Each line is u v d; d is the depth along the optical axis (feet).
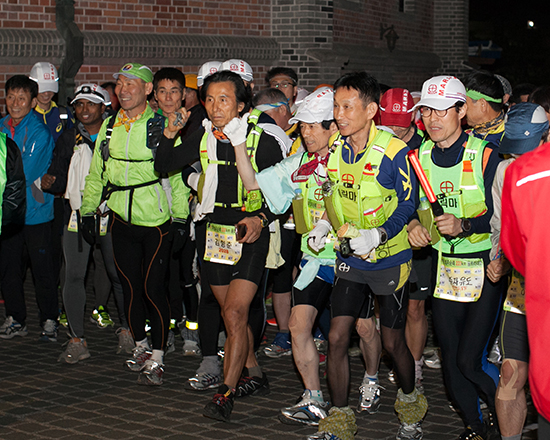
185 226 17.76
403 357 14.14
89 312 25.53
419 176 13.00
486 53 75.87
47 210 21.56
